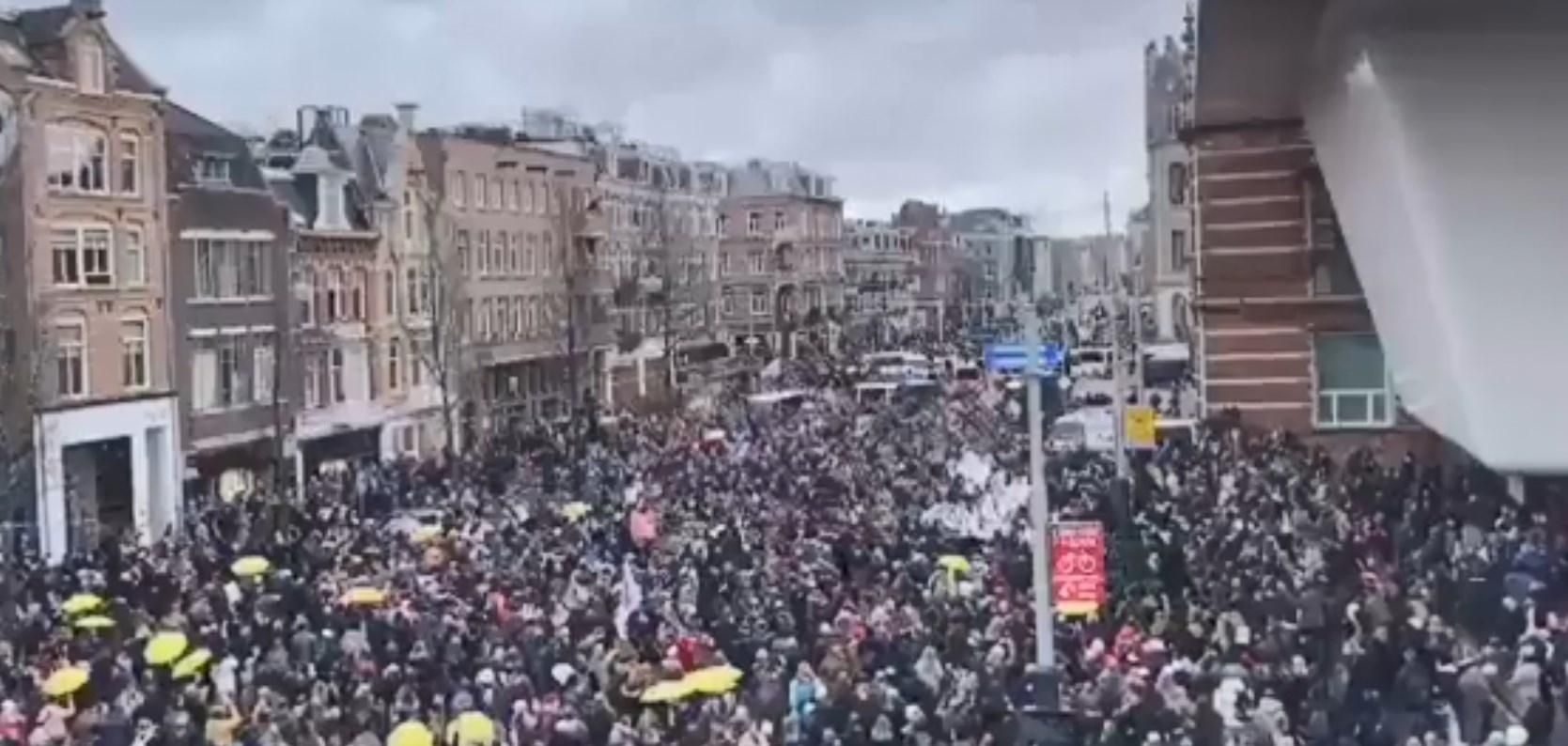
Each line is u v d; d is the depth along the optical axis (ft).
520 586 100.42
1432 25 82.48
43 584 106.93
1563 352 85.05
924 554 104.78
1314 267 146.00
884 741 68.08
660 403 289.33
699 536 118.62
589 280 288.30
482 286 252.62
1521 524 96.68
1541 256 84.43
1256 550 94.38
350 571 109.19
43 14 164.55
